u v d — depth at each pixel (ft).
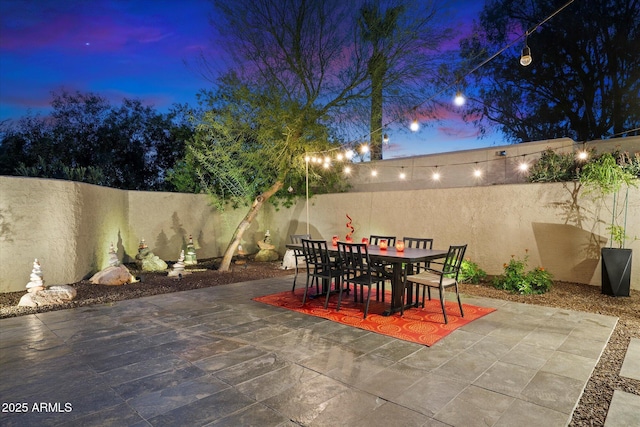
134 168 40.52
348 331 12.85
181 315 14.92
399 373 9.43
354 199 28.91
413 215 25.70
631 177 17.58
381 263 17.33
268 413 7.54
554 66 37.40
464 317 14.43
